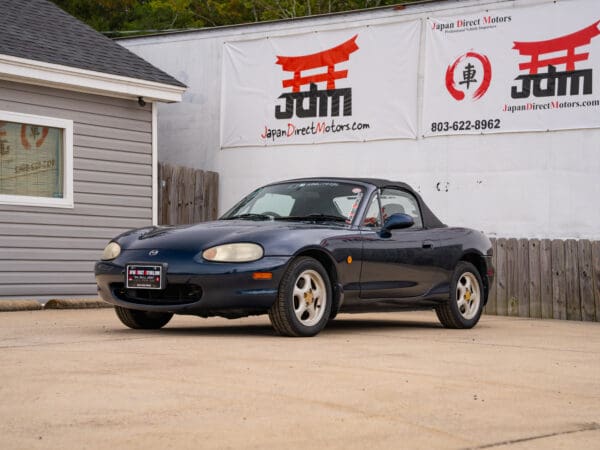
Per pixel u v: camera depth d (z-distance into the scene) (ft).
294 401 14.96
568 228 45.44
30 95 43.62
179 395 15.19
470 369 19.51
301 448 11.77
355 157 51.70
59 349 21.15
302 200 28.68
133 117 48.57
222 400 14.85
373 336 26.53
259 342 23.41
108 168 47.24
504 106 47.19
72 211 45.44
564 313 41.60
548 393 16.78
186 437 12.18
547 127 46.06
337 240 26.43
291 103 53.88
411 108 49.93
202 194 54.44
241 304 24.44
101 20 101.91
